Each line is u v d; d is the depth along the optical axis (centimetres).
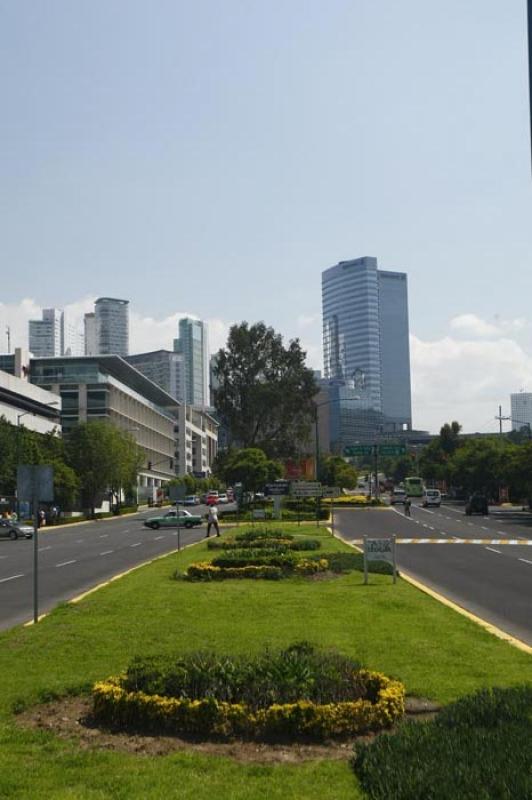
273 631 1238
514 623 1462
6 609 1773
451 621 1339
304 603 1559
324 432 16212
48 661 1048
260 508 6925
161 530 5606
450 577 2294
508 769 560
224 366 8525
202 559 2645
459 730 664
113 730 758
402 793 540
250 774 633
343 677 827
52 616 1431
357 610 1463
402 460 17875
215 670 829
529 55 848
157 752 696
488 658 1034
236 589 1811
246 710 741
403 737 652
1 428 6725
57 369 11356
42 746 716
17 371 10756
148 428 14112
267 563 2169
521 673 948
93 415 11238
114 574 2534
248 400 8388
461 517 6562
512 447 9088
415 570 2505
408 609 1477
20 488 1439
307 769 641
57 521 7294
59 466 7625
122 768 649
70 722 793
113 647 1124
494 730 659
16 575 2591
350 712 730
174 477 15588
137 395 13100
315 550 2936
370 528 5047
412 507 8469
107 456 8312
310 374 8594
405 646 1111
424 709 806
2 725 784
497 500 10581
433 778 549
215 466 8438
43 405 9744
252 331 8538
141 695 773
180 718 746
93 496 8462
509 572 2441
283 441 8475
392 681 826
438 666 988
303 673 816
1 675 977
